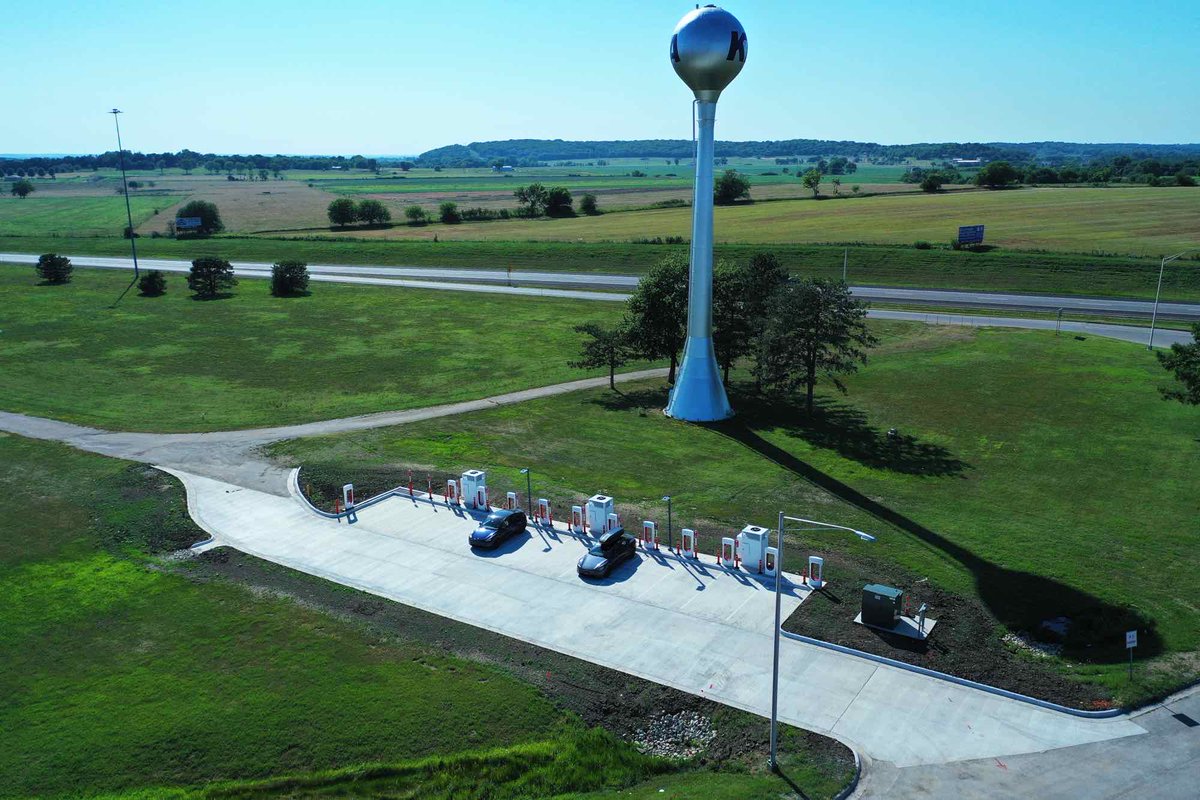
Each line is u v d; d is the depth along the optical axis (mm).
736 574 35625
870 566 35969
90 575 36188
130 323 91062
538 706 26969
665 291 64000
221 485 46438
